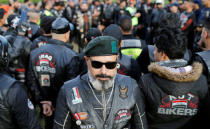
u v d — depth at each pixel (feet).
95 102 4.28
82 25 23.53
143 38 25.22
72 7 25.88
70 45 8.26
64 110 4.36
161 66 4.50
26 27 9.41
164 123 4.76
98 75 4.08
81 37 23.00
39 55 7.67
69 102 4.29
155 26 21.83
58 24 7.65
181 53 4.64
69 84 4.50
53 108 8.29
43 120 10.85
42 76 7.77
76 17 23.79
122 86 4.44
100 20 28.94
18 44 9.07
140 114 4.58
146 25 24.44
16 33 9.91
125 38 8.63
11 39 9.40
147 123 4.74
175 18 8.25
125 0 25.22
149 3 24.73
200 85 4.48
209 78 4.96
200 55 5.32
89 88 4.30
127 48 8.47
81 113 4.27
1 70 4.80
